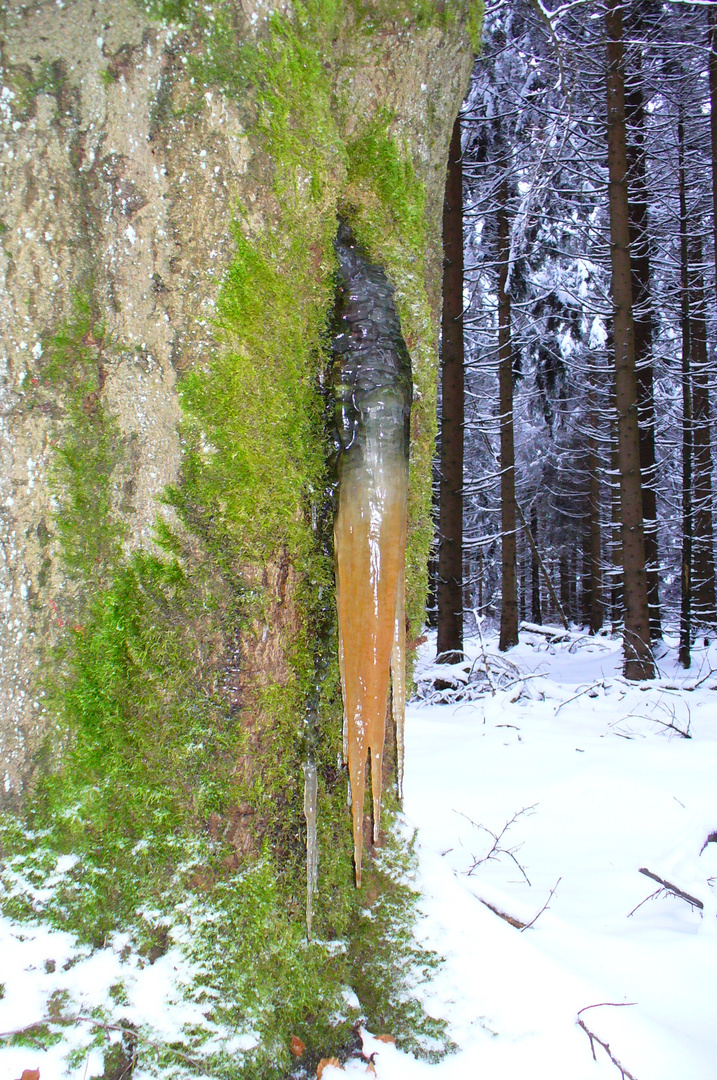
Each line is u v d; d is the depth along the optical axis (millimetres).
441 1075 1465
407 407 1628
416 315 1767
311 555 1587
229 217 1467
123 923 1433
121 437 1477
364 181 1740
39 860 1456
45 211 1468
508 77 10234
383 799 1802
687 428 12062
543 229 11734
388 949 1654
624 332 8430
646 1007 1872
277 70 1491
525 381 16281
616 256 8469
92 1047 1327
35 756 1480
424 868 1842
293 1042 1446
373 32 1692
